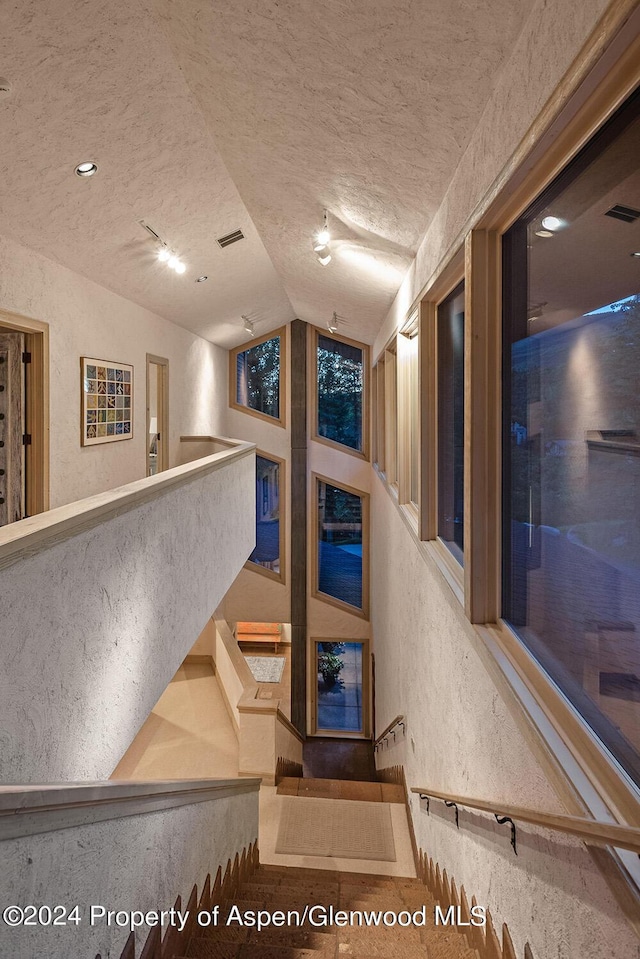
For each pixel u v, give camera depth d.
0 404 4.89
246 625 13.44
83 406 5.61
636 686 1.38
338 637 12.03
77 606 2.60
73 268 5.39
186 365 9.23
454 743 3.32
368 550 11.92
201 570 4.85
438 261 3.48
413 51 2.21
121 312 6.57
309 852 5.40
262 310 10.09
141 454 7.23
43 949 1.77
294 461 11.88
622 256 1.43
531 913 1.94
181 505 4.27
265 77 3.02
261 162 4.29
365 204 4.07
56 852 1.86
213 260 7.00
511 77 1.96
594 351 1.61
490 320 2.63
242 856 4.54
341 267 6.23
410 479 6.06
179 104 3.84
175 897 2.98
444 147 2.77
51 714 2.36
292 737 8.85
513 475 2.50
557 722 1.82
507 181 2.00
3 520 4.93
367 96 2.71
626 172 1.41
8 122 3.31
